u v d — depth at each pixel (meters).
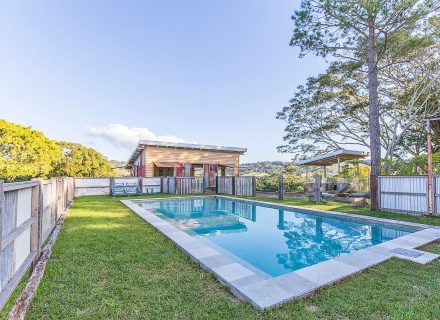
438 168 9.70
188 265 3.92
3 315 2.60
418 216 8.02
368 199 11.92
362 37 12.05
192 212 12.00
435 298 2.89
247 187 15.58
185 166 21.14
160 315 2.55
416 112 14.07
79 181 16.38
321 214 9.30
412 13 9.69
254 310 2.68
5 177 13.37
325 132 19.23
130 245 4.88
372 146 10.47
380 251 4.63
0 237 2.21
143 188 18.11
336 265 3.91
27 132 14.77
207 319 2.50
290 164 23.86
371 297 2.94
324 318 2.52
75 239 5.25
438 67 13.34
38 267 3.63
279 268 5.12
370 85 10.77
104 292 2.99
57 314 2.55
